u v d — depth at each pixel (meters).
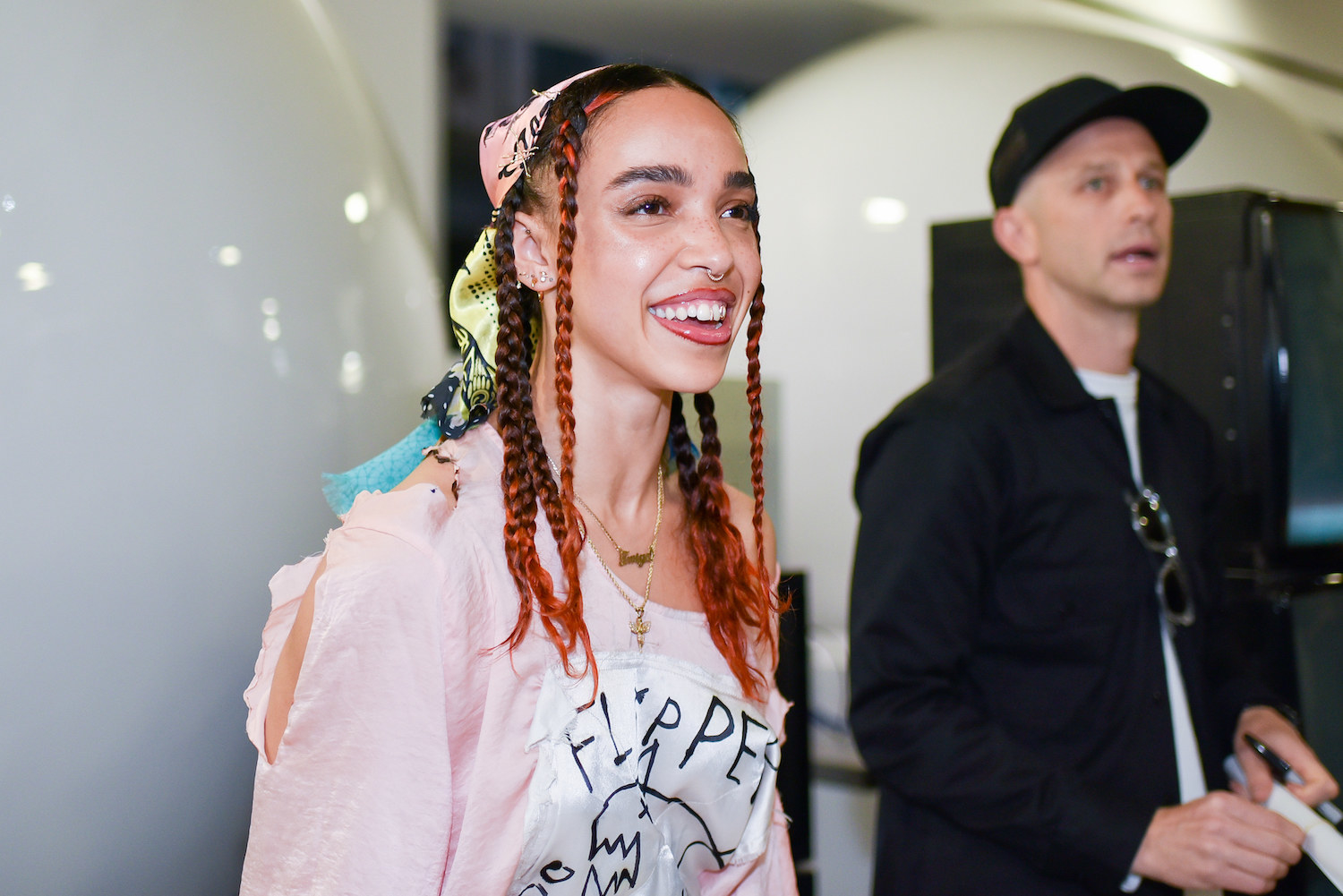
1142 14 3.94
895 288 2.58
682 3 3.22
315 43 1.26
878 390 2.59
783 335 2.71
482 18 3.21
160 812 1.00
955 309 1.86
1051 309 1.45
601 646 0.82
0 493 0.86
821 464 2.66
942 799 1.25
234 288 1.01
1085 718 1.30
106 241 0.92
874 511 1.35
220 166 1.02
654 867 0.84
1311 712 1.56
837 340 2.63
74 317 0.89
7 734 0.89
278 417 1.05
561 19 3.27
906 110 2.67
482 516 0.78
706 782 0.85
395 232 1.31
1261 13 4.34
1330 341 1.65
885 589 1.30
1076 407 1.37
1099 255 1.40
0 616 0.87
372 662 0.73
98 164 0.92
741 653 0.91
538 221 0.82
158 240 0.95
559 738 0.77
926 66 2.74
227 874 1.11
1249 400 1.60
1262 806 1.21
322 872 0.73
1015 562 1.34
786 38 3.52
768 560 1.05
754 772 0.87
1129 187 1.41
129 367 0.92
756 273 0.82
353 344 1.16
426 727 0.73
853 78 2.81
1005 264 1.81
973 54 2.75
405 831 0.73
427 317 1.37
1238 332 1.62
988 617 1.35
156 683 0.96
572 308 0.80
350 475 0.91
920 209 2.58
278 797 0.75
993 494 1.32
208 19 1.07
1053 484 1.33
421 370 1.32
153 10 1.00
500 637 0.76
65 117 0.91
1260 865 1.12
